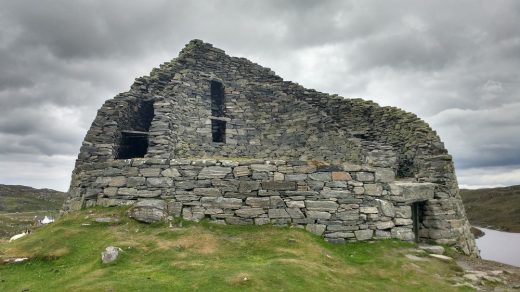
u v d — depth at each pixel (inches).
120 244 462.0
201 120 957.8
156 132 828.0
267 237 527.2
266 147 976.9
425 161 757.3
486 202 2497.5
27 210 2596.0
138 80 915.4
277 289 360.5
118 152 839.1
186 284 360.5
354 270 461.7
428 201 694.5
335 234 573.3
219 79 1021.8
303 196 588.1
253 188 586.2
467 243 730.2
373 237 590.6
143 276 379.2
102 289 341.1
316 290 370.3
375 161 785.6
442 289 419.2
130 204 595.5
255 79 1044.5
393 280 439.8
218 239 510.6
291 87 995.3
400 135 848.3
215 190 588.4
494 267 537.3
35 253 450.3
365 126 927.7
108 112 813.2
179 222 562.6
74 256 451.8
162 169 605.0
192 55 1007.0
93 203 629.3
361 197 605.3
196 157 903.1
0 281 387.2
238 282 362.6
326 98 974.4
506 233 1610.5
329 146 872.3
